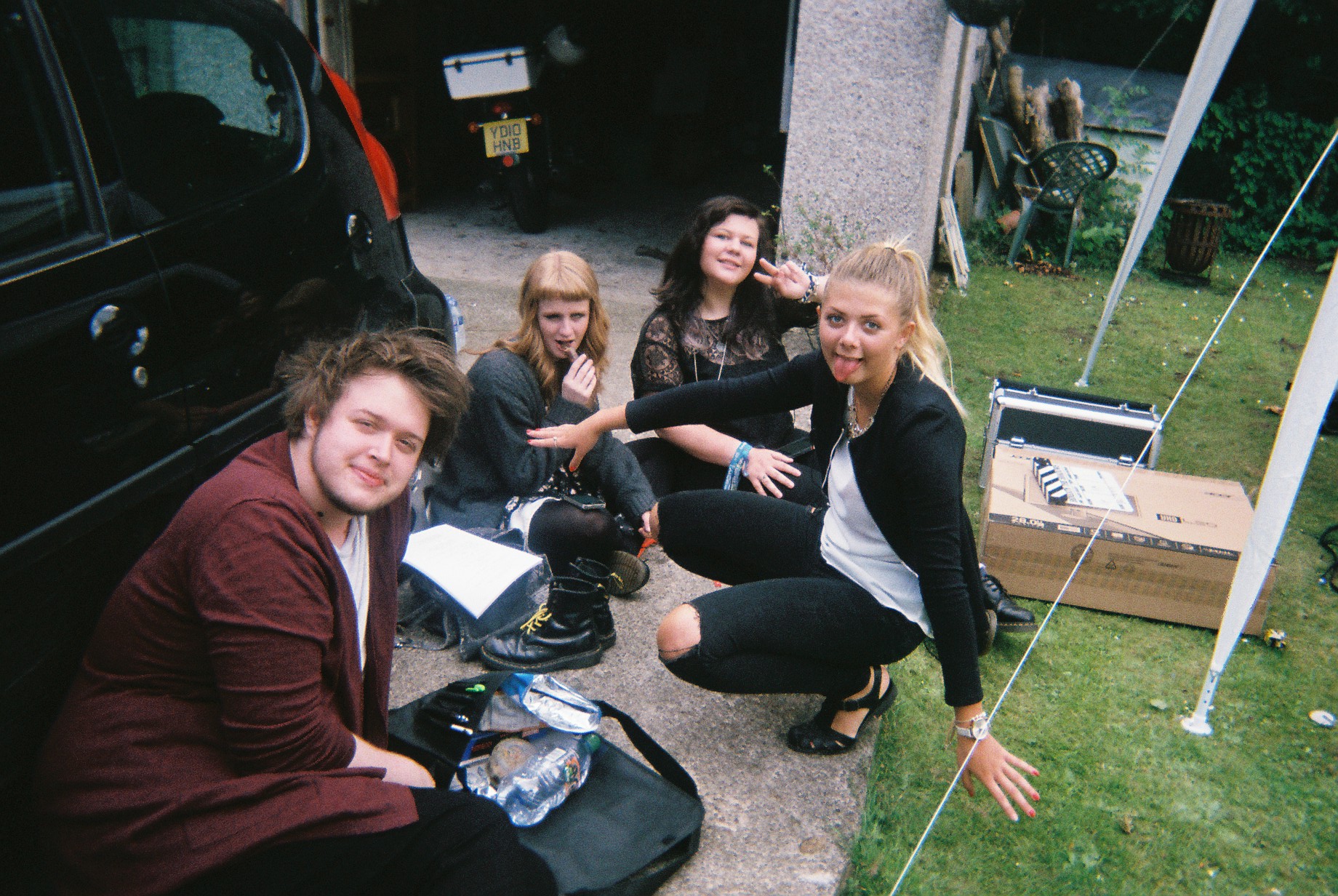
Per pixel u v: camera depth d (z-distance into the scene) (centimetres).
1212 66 420
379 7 691
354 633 154
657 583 303
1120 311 660
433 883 142
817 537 228
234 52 222
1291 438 241
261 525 138
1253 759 256
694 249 294
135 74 186
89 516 160
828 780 227
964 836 223
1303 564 358
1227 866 221
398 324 256
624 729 205
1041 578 317
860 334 183
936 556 187
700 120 923
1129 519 318
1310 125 850
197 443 187
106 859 137
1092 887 212
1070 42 906
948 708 266
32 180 159
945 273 708
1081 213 741
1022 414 374
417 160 773
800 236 537
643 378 307
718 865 200
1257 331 638
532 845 184
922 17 481
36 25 163
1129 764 252
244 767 141
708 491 243
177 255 184
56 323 156
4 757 148
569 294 259
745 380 233
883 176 515
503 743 192
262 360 207
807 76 507
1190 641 306
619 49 880
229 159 210
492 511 273
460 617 253
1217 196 896
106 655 143
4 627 145
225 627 135
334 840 140
